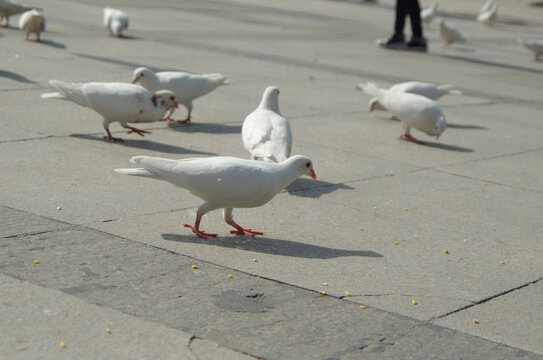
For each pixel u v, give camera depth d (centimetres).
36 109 916
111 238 527
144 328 401
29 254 480
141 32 1795
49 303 417
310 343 404
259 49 1741
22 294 423
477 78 1686
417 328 436
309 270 510
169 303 434
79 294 432
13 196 591
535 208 732
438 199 731
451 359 402
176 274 477
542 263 574
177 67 1347
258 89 1245
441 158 915
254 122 724
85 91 789
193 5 2684
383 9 3991
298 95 1241
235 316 427
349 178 775
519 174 867
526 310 479
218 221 596
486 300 490
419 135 1045
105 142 805
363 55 1869
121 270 473
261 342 400
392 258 552
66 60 1283
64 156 729
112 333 392
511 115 1273
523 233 648
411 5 2086
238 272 492
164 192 654
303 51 1805
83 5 2230
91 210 582
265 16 2647
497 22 3809
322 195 704
